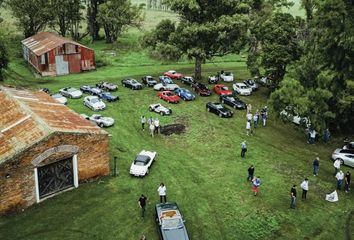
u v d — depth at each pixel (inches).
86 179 1248.8
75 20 3531.0
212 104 1915.6
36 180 1115.9
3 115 1282.0
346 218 1131.9
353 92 1546.5
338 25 1596.9
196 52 2213.3
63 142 1149.1
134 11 3405.5
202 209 1151.6
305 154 1515.7
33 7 3265.3
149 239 1011.3
